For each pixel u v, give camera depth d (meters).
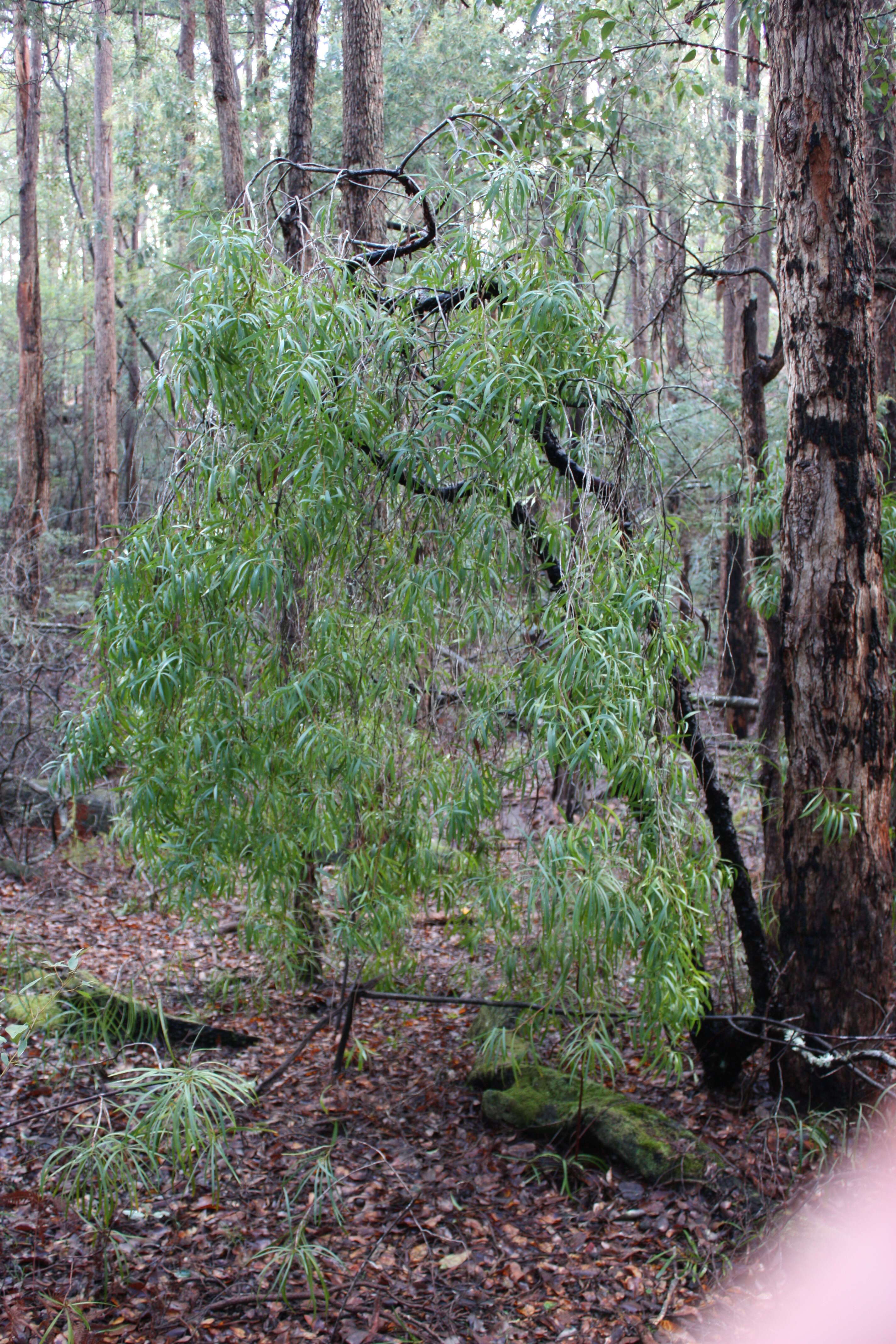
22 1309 2.66
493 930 4.18
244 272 3.18
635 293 8.50
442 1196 3.31
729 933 3.94
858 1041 3.39
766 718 4.44
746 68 12.05
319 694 3.11
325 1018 4.13
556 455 3.29
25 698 8.23
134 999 4.29
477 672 3.36
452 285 3.38
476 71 10.68
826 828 3.52
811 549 3.53
